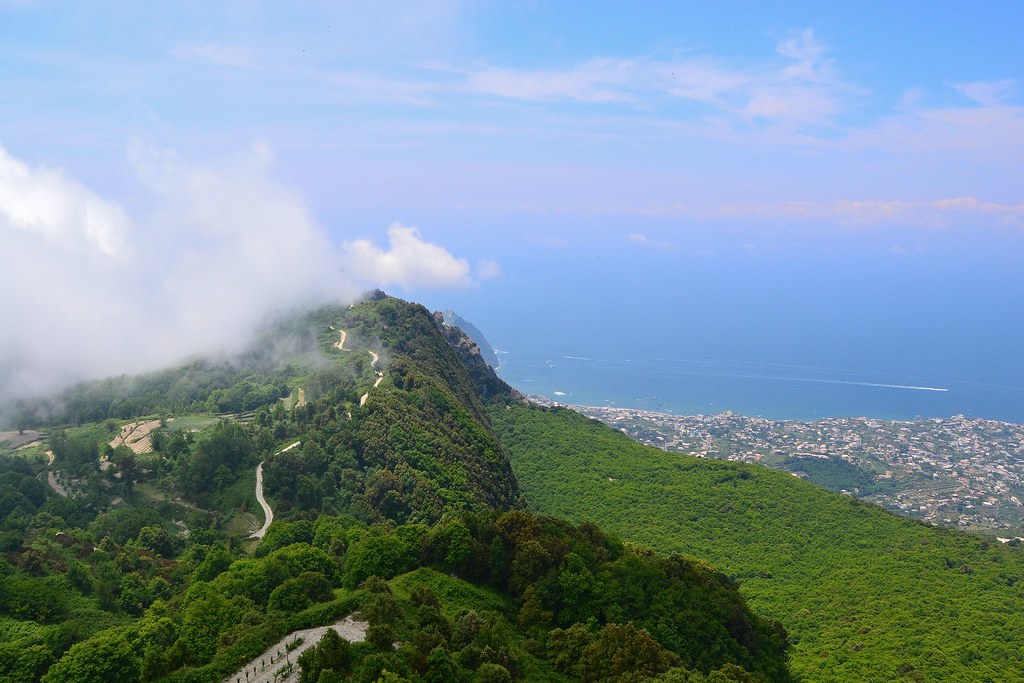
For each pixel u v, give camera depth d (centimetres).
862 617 18550
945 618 18300
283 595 11350
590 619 11900
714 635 12450
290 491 18875
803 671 15800
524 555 12781
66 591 12962
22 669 10125
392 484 18688
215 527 17688
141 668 9488
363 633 10112
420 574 12344
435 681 9200
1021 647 16812
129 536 17112
